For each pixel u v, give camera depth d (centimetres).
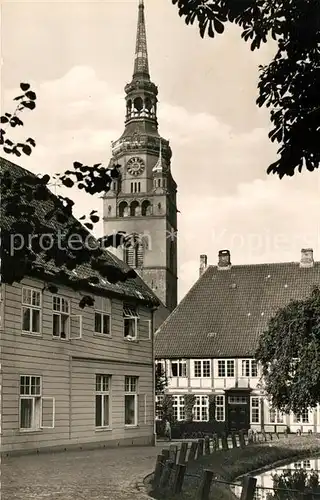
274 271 6256
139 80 10600
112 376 3034
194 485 1538
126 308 3238
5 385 2284
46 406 2531
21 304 2408
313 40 869
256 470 2533
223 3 870
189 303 6147
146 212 10062
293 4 863
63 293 2691
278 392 3656
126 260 9925
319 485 2025
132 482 1648
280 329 3734
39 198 838
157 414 5600
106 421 2988
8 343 2309
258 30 900
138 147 10294
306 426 5375
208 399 5656
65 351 2683
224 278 6300
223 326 5891
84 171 845
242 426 5528
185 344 5816
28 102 843
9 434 2305
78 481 1662
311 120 902
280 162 921
